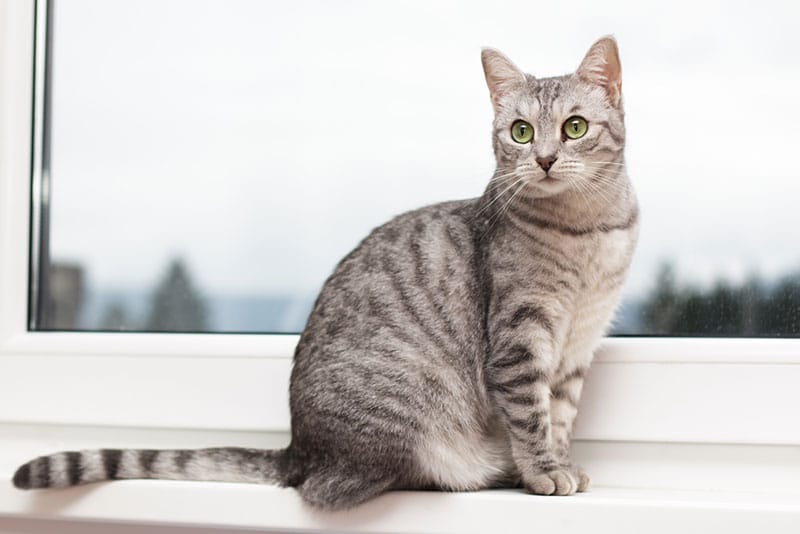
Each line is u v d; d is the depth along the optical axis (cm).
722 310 133
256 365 138
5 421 144
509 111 124
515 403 118
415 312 124
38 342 145
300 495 119
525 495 115
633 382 128
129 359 142
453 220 129
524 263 120
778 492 122
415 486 121
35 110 151
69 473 123
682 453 127
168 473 125
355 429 119
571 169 117
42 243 153
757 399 123
